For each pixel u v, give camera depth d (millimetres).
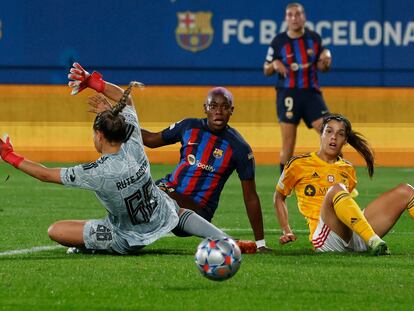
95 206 29094
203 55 45094
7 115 45094
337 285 14961
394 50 45500
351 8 45125
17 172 40812
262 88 45500
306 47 35656
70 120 45375
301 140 45719
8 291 14375
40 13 44656
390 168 44500
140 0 44781
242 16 45000
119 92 18516
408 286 14914
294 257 18031
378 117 45688
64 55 44844
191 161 19891
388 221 18625
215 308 13289
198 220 18250
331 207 18359
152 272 15984
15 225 23953
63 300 13766
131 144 17438
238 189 35219
